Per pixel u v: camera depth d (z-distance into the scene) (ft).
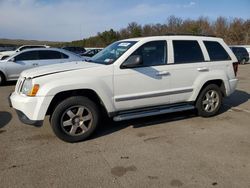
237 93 29.55
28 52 35.73
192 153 13.75
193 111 21.34
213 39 19.92
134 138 15.80
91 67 15.35
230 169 12.12
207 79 18.93
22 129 17.38
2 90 31.71
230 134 16.43
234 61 20.63
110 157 13.35
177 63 17.72
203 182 11.10
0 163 12.73
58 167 12.36
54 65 16.62
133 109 16.75
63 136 14.92
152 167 12.34
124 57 15.98
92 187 10.80
